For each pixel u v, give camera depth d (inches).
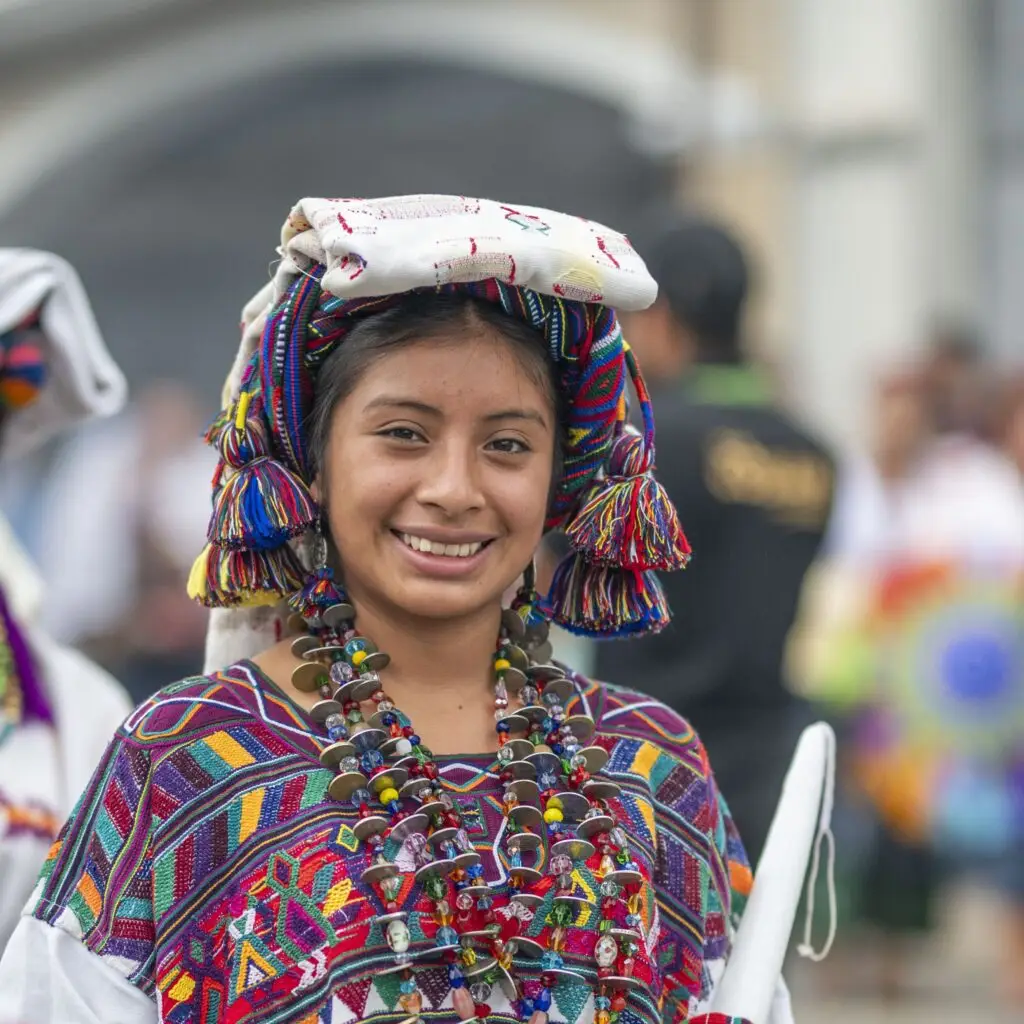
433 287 136.1
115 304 724.7
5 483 576.4
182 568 504.4
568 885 137.2
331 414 139.9
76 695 200.4
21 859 186.7
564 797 139.5
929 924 411.5
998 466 422.6
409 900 133.1
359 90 708.7
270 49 673.0
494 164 709.3
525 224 136.9
